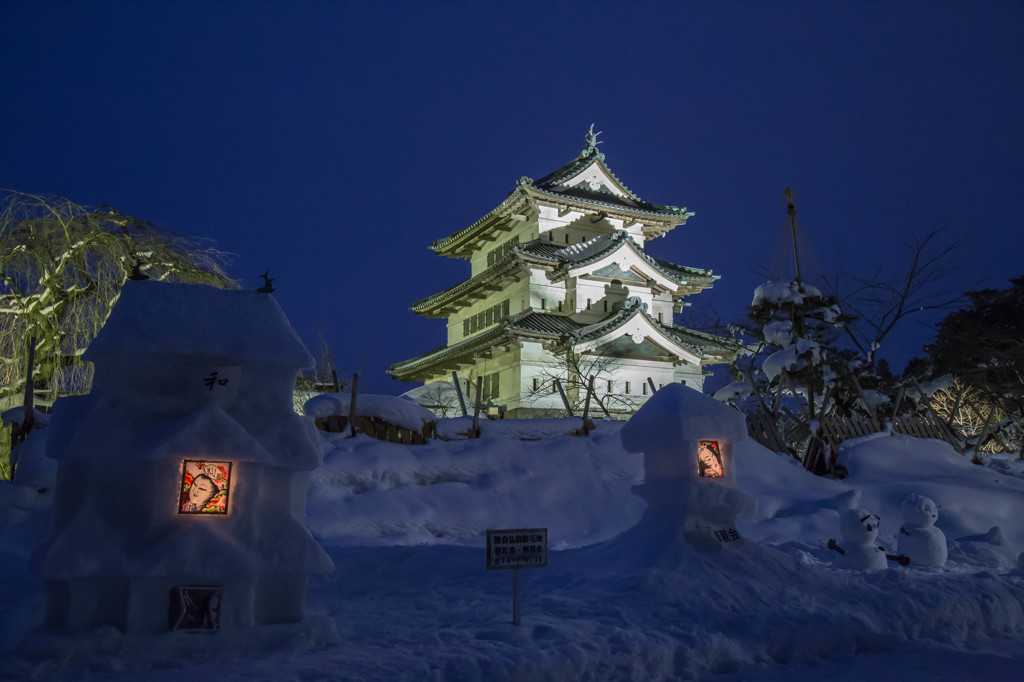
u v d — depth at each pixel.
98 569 6.17
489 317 51.97
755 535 14.95
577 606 8.12
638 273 47.50
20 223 22.41
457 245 56.47
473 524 15.27
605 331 41.50
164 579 6.40
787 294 23.97
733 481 10.49
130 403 6.72
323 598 9.05
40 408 15.59
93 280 22.69
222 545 6.54
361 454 16.03
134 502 6.58
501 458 17.42
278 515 7.08
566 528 15.94
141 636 6.20
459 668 5.91
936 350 31.70
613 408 42.66
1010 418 27.03
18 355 21.20
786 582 9.28
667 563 9.29
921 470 19.83
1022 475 21.23
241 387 7.17
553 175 52.81
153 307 6.94
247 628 6.57
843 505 11.30
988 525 16.03
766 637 7.53
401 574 10.32
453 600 8.80
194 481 6.69
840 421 21.94
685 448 10.21
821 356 22.50
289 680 5.55
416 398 42.00
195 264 24.61
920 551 11.41
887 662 7.40
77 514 6.40
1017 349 28.05
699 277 50.66
